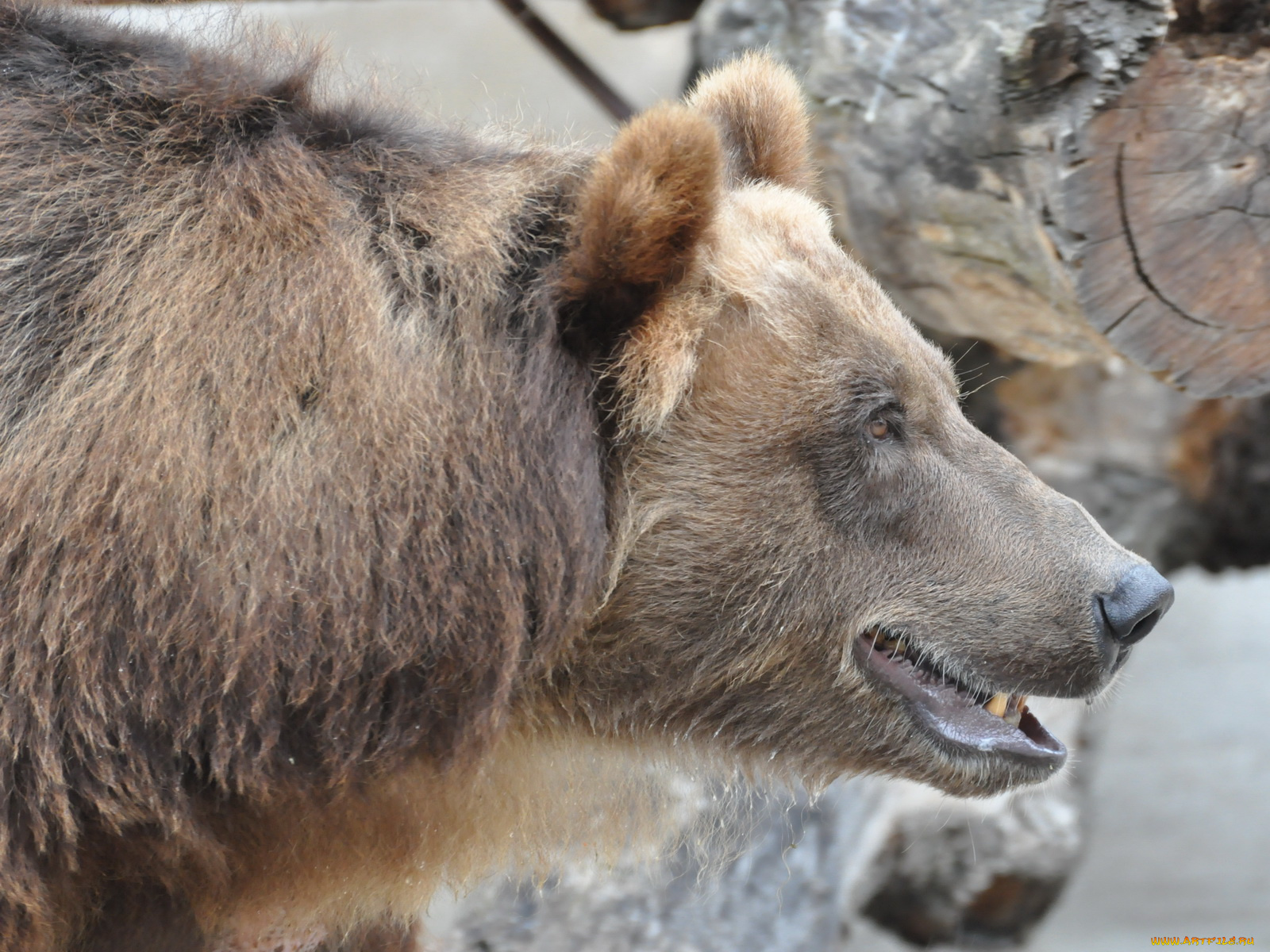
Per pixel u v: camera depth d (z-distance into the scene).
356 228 5.01
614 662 5.60
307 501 4.64
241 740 4.79
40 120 4.99
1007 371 10.18
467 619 4.96
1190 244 6.68
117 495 4.51
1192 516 10.96
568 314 5.26
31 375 4.70
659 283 5.26
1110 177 6.54
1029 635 5.56
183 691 4.67
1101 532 5.77
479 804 5.71
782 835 8.59
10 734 4.59
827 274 5.67
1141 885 16.69
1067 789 10.80
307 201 4.94
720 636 5.55
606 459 5.34
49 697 4.57
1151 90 6.41
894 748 5.86
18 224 4.82
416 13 19.80
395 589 4.79
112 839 5.00
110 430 4.56
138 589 4.54
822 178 8.13
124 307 4.73
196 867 5.22
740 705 5.78
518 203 5.36
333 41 6.24
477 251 5.12
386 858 5.55
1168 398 10.42
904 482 5.57
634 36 20.69
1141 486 10.62
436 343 4.95
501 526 4.95
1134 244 6.67
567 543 5.09
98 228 4.86
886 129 7.49
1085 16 6.35
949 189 7.25
